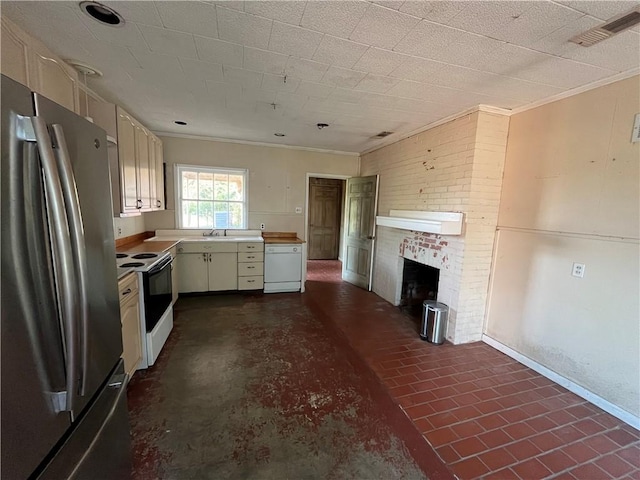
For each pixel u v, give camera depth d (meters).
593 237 2.26
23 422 0.80
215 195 4.94
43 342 0.86
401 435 1.88
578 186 2.36
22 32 1.68
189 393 2.22
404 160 4.11
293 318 3.73
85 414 1.08
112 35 1.80
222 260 4.45
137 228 4.19
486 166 2.96
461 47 1.83
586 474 1.65
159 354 2.78
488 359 2.87
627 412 2.06
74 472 0.99
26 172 0.80
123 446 1.37
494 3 1.41
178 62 2.15
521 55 1.90
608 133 2.17
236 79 2.44
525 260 2.80
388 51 1.92
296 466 1.63
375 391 2.33
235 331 3.31
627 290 2.07
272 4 1.49
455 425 1.99
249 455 1.69
